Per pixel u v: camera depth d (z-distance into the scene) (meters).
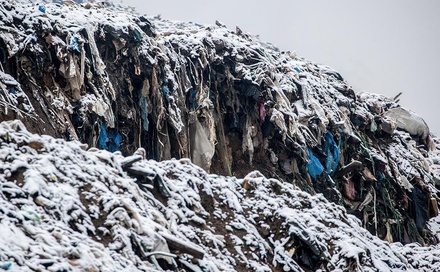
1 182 25.56
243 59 65.94
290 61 77.75
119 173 30.77
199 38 63.81
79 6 58.59
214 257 30.64
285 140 65.56
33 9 51.81
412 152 83.44
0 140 27.55
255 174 38.53
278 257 33.56
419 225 76.75
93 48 52.19
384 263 37.50
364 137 76.00
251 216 35.09
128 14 58.91
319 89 73.25
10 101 44.44
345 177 71.06
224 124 65.06
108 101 52.06
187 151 58.47
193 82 61.28
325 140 69.25
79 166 28.97
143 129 56.22
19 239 23.25
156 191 31.97
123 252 26.23
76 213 26.47
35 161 27.45
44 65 49.25
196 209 32.81
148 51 56.84
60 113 48.56
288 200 37.38
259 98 65.25
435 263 44.47
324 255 34.94
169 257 27.78
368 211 72.00
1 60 47.06
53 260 22.97
